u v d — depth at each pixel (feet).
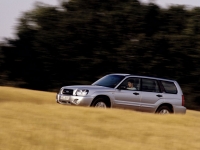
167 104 99.86
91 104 90.89
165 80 101.09
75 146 54.60
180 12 200.23
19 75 203.21
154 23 200.64
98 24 195.72
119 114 79.61
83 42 195.21
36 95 137.59
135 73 194.80
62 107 80.53
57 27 197.26
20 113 71.20
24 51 202.49
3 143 52.44
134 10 197.47
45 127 62.44
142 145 59.88
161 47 194.70
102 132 65.26
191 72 191.21
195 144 63.62
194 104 191.21
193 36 190.60
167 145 61.82
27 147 51.96
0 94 130.11
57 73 199.31
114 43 195.83
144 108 96.78
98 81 99.45
